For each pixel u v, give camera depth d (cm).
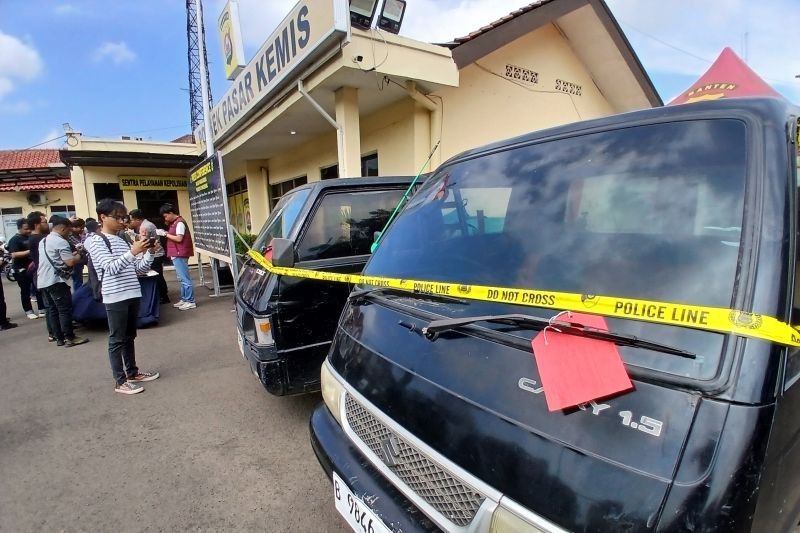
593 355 108
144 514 236
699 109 134
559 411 107
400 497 142
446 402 131
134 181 1329
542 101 816
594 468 97
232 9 838
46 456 297
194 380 423
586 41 832
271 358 293
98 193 1296
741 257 104
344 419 174
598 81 921
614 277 126
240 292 362
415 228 217
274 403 368
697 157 126
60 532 224
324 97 613
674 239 121
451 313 153
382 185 362
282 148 1012
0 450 307
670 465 90
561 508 99
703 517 85
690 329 102
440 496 127
